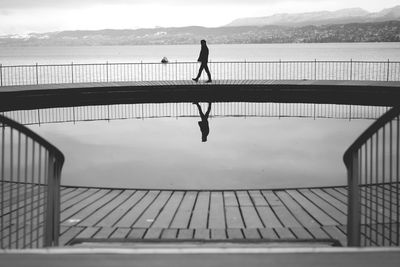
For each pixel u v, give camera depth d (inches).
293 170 481.1
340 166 496.1
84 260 138.9
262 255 142.2
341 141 619.2
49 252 144.4
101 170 486.3
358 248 147.2
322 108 864.9
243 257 140.9
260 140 629.9
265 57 3193.9
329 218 298.5
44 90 825.5
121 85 886.4
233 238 249.9
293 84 878.4
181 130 700.7
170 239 229.6
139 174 470.0
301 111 842.8
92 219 297.9
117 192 365.1
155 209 320.2
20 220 272.4
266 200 341.1
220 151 570.9
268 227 281.6
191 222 293.1
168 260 138.8
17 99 800.3
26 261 138.0
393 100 819.4
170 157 541.0
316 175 460.8
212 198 347.6
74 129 709.9
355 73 1705.2
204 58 903.7
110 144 612.1
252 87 890.1
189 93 898.1
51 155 191.5
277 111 850.1
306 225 286.4
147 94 889.5
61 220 295.0
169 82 925.8
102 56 4709.6
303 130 693.9
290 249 146.4
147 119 786.8
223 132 685.9
